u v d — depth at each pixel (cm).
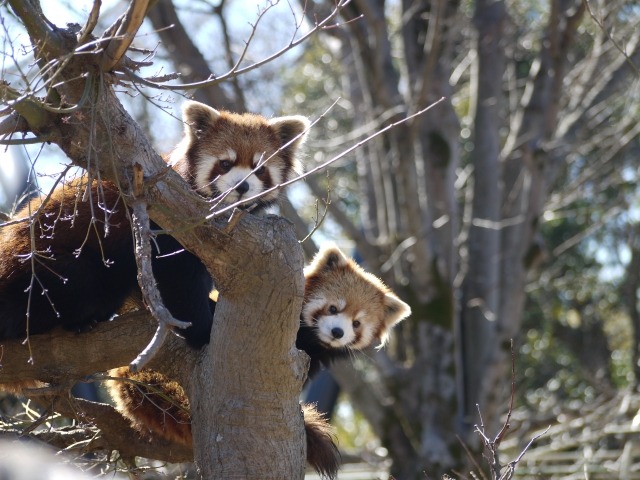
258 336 422
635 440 1178
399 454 1212
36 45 378
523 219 1212
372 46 1128
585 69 1307
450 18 1247
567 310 1797
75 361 478
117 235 522
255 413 436
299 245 421
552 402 1426
